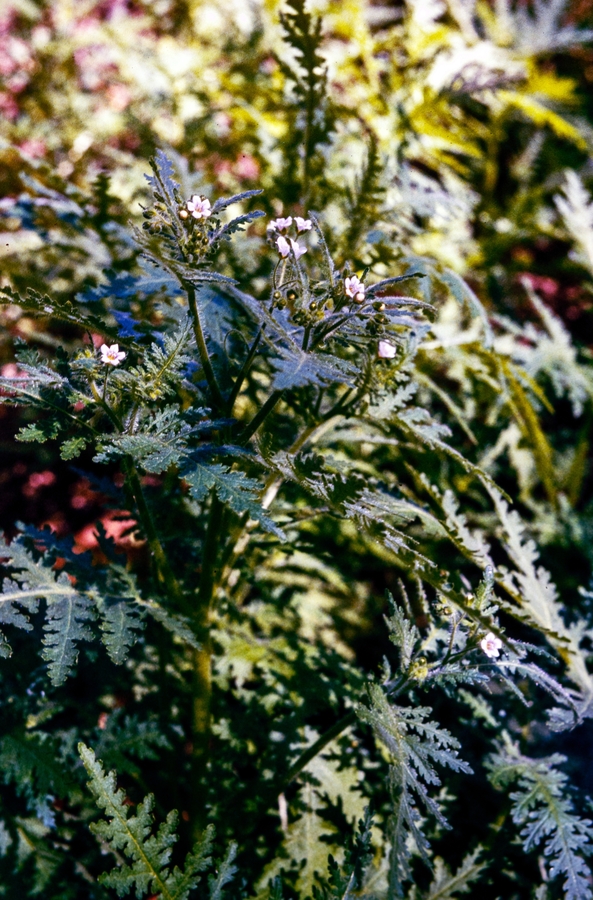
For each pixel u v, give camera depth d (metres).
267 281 0.64
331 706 0.60
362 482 0.46
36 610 0.49
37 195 0.72
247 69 0.90
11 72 1.10
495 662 0.50
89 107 1.07
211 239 0.46
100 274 0.75
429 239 0.88
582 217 0.89
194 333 0.49
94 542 0.81
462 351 0.64
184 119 0.90
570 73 1.38
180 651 0.65
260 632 0.65
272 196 0.67
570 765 0.59
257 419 0.49
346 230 0.61
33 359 0.47
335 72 0.90
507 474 0.85
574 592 0.76
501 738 0.59
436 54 0.93
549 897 0.55
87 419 0.48
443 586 0.47
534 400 0.77
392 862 0.46
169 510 0.58
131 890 0.56
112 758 0.55
